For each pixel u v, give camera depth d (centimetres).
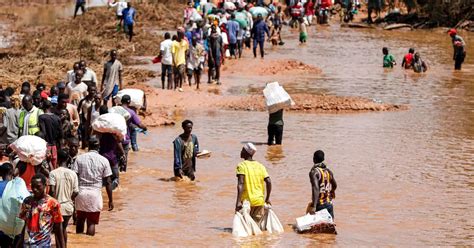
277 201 3219
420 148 4188
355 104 5291
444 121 4912
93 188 2705
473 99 5719
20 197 2319
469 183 3519
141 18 11050
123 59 7550
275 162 3891
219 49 6281
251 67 7094
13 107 3550
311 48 8912
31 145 2597
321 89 6075
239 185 2802
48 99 3609
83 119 3947
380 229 2864
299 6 11362
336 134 4541
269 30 9431
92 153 2723
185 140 3544
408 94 5897
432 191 3388
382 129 4678
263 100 5462
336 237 2759
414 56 7131
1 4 14388
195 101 5522
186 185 3469
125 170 3675
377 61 7844
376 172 3703
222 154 4059
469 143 4312
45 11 13512
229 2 9012
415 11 11769
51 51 7600
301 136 4491
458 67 7306
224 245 2645
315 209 2809
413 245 2677
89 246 2588
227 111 5294
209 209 3106
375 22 11944
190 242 2672
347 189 3416
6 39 9238
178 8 12081
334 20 12681
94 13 10231
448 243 2706
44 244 2209
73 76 4116
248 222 2773
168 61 5897
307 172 3706
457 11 11219
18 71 6153
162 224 2892
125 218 2964
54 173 2506
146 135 4519
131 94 3984
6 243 2347
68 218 2514
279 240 2714
